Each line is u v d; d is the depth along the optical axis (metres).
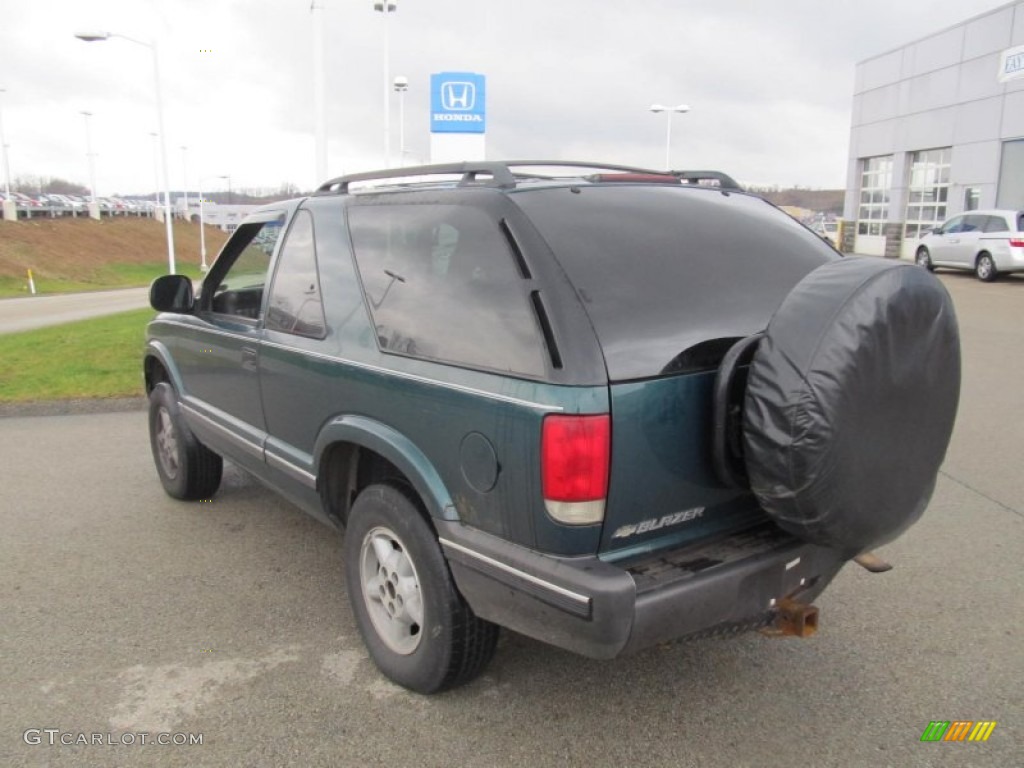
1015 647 3.60
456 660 3.07
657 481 2.63
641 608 2.47
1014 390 8.52
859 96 32.97
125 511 5.35
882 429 2.61
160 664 3.49
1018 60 23.84
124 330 13.89
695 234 3.18
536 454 2.52
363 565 3.42
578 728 3.05
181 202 121.81
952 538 4.79
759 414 2.54
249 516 5.26
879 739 2.99
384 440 3.10
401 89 31.91
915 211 29.81
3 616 3.91
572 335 2.55
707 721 3.10
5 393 8.44
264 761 2.87
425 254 3.16
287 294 3.93
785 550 2.84
